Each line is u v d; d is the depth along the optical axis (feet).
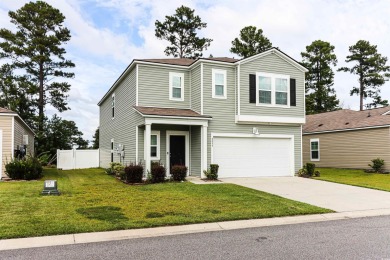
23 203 29.78
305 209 29.37
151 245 19.02
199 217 25.58
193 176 54.49
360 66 147.74
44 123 97.55
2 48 99.09
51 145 94.89
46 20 102.47
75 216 25.26
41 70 102.12
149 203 30.94
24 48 100.07
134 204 30.37
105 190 38.91
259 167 56.54
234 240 20.12
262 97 55.77
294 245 18.94
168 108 55.72
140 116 50.06
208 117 50.98
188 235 21.42
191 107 56.75
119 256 16.99
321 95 135.64
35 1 102.83
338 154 81.71
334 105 139.85
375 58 144.05
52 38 100.99
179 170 48.39
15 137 51.98
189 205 30.17
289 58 57.57
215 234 21.68
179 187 41.60
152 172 46.55
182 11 128.16
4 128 49.03
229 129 54.39
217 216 26.03
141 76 54.39
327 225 24.53
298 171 58.39
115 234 21.34
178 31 128.77
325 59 137.69
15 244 19.08
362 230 22.79
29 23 101.55
